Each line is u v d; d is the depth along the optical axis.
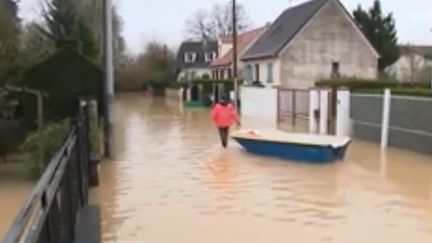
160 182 11.90
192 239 7.86
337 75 38.62
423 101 15.87
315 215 9.18
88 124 12.32
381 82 28.95
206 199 10.31
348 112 19.95
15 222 2.83
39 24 32.16
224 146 17.33
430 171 13.29
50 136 12.48
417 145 16.27
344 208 9.66
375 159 15.14
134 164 14.24
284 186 11.50
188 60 82.38
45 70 15.74
